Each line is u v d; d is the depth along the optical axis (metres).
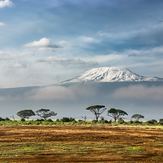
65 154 29.97
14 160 27.23
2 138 41.34
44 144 35.94
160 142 39.06
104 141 39.12
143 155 29.94
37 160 27.30
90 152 31.12
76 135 45.25
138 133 49.53
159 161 27.42
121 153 30.80
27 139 40.34
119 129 57.66
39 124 77.81
